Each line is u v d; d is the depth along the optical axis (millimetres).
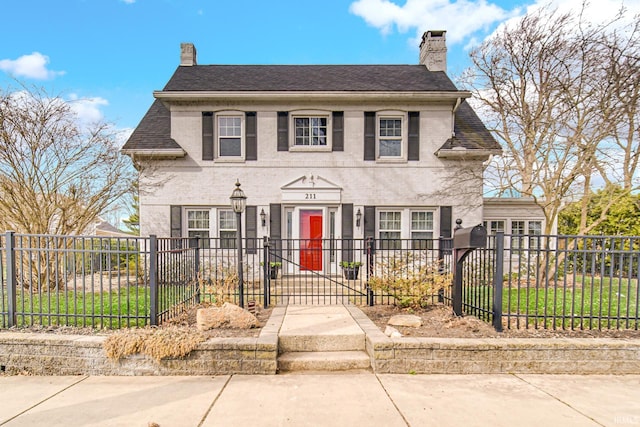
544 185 10727
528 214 11914
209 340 4109
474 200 10625
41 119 8516
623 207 12773
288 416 3053
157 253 4734
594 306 6508
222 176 10703
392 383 3771
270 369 4039
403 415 3078
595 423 2959
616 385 3744
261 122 10742
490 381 3826
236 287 7078
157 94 10305
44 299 7219
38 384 3777
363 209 10734
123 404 3287
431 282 5949
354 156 10758
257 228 10703
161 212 10641
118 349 3994
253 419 3000
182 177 10672
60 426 2893
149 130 11148
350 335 4547
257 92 10406
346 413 3111
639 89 9383
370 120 10742
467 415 3084
